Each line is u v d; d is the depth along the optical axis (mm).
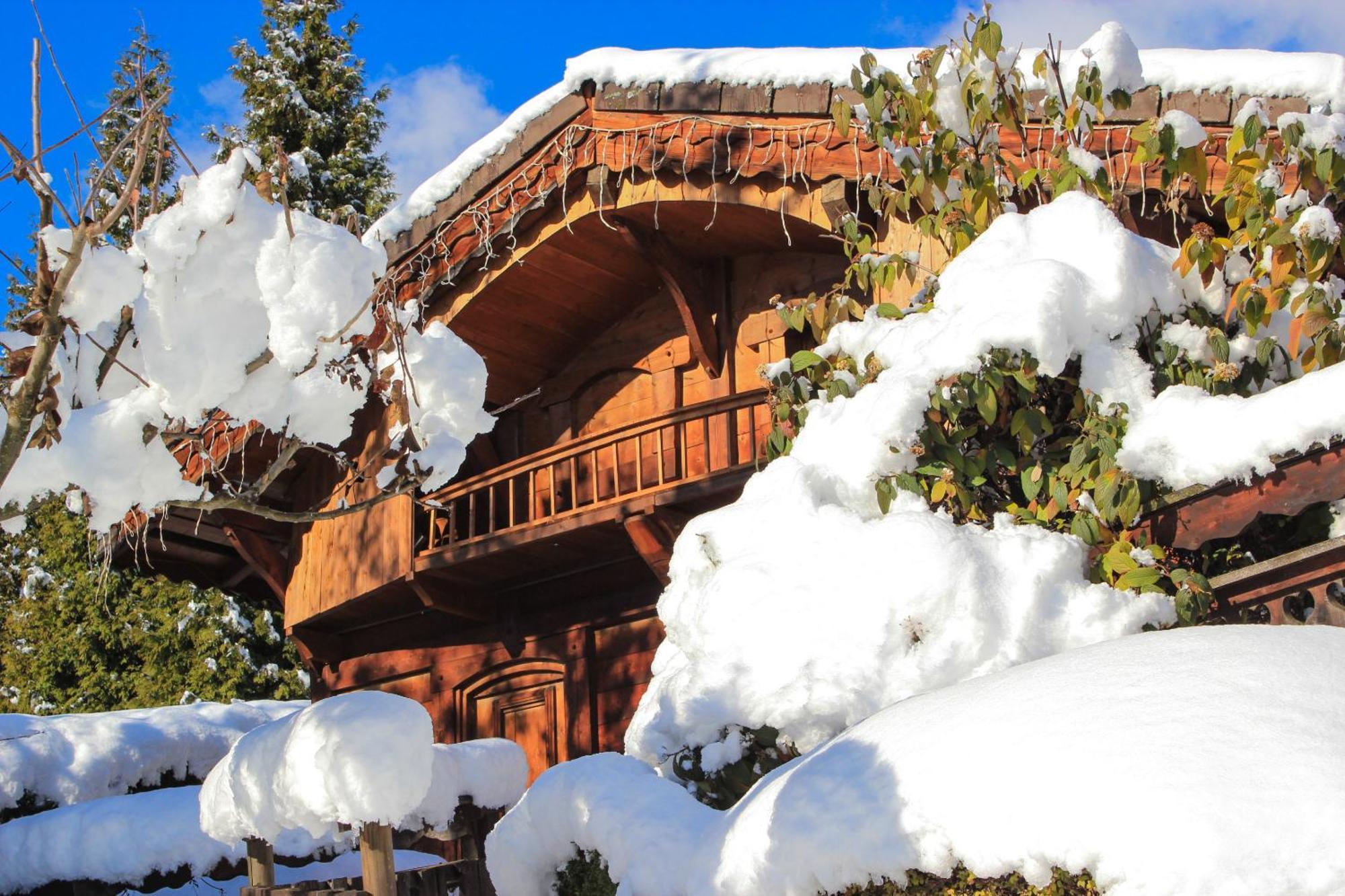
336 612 10672
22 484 3762
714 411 8289
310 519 4500
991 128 6020
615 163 8477
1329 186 5148
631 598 9445
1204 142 5434
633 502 8391
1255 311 5062
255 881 4895
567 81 8609
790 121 7605
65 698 19516
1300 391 4281
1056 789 2740
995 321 4906
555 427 10602
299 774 4062
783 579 4711
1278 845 2396
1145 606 4434
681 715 4699
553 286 9805
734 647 4695
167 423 3980
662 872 3803
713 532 5094
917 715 3367
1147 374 4906
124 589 19703
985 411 4887
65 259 3693
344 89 22141
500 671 10188
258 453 10844
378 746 4008
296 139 21656
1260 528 4824
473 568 9633
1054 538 4590
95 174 3916
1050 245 5227
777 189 7781
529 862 4395
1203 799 2518
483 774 5812
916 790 3029
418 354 4617
